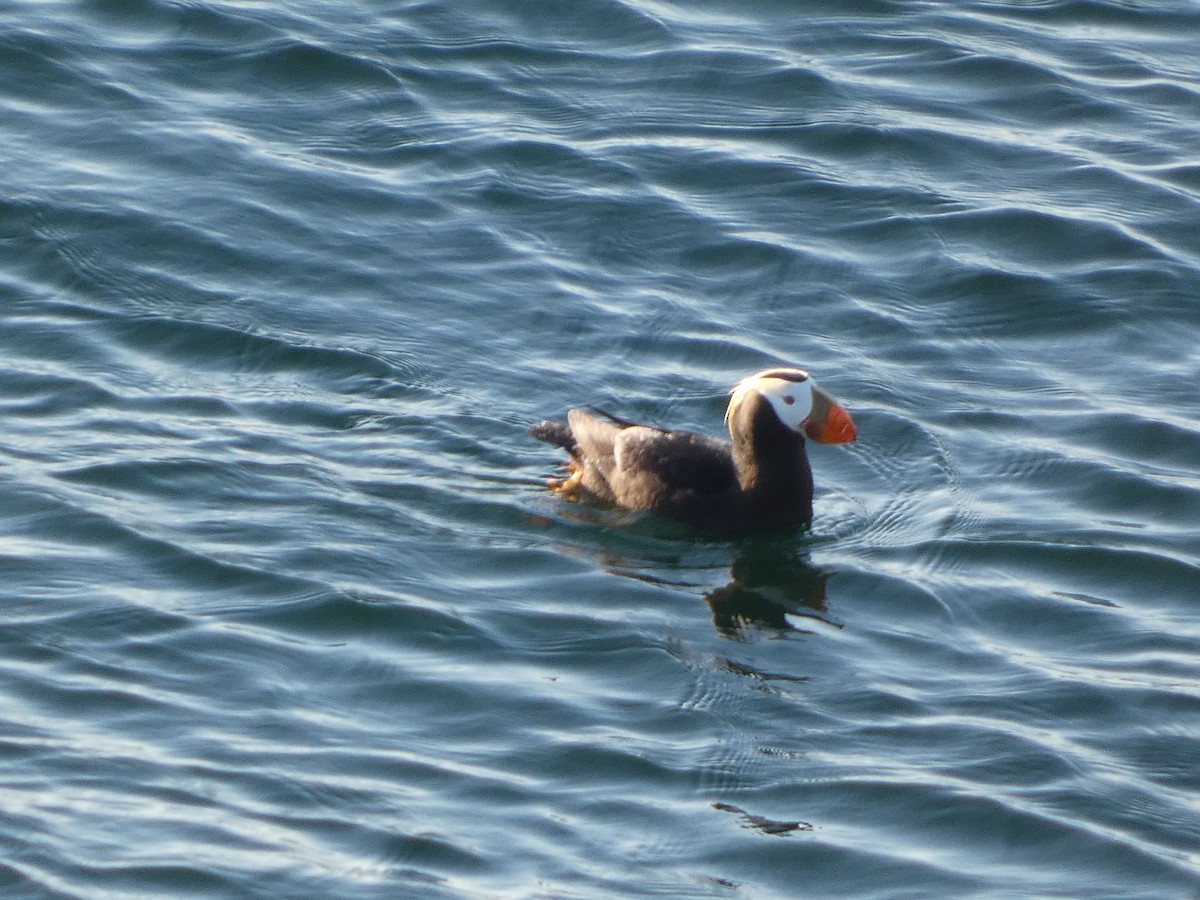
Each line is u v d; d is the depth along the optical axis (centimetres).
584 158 1945
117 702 1151
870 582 1367
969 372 1670
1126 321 1748
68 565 1298
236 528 1362
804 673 1247
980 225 1880
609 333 1681
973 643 1297
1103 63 2208
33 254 1720
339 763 1110
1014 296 1778
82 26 2088
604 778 1117
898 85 2131
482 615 1287
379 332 1655
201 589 1287
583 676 1226
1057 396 1636
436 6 2211
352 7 2197
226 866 1007
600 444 1469
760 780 1125
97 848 1014
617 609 1310
